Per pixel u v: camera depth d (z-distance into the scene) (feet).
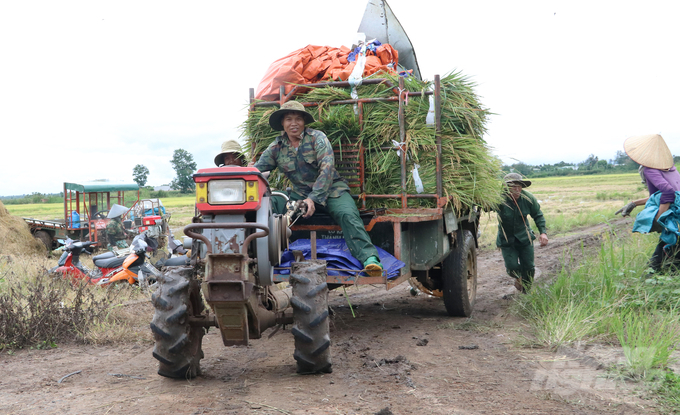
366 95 18.83
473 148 18.48
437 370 13.98
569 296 19.35
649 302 18.17
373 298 27.12
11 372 14.73
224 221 12.82
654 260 21.40
